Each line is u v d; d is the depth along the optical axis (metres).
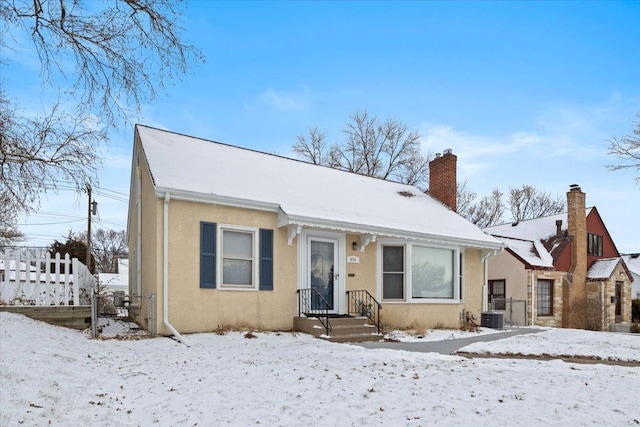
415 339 12.38
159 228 10.70
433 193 19.73
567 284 23.59
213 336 10.56
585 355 9.43
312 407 5.22
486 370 7.18
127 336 10.36
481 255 17.28
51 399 5.41
